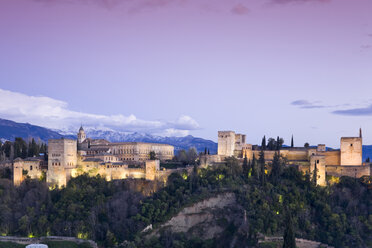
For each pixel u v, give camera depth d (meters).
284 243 175.62
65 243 197.25
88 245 197.25
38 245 185.88
